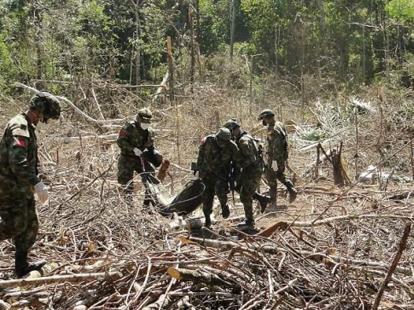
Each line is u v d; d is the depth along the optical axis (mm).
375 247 6980
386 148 15148
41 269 5801
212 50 44250
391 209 8617
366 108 18016
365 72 37031
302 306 4996
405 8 25656
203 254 5750
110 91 20391
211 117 17344
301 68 34750
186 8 36969
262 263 5504
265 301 4887
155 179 9531
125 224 7129
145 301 4699
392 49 37219
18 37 25969
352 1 39906
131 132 9594
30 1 27172
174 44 33562
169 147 16094
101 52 26859
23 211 5609
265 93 25406
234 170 8867
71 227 7152
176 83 23547
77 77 20859
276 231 6809
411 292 5230
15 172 5363
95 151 13703
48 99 5652
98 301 4953
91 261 5969
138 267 5051
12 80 24219
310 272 5531
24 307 4863
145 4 32000
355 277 5500
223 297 5133
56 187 9242
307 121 20703
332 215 8953
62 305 4922
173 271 4934
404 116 16656
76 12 27078
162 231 6969
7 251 6684
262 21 41844
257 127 15984
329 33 39531
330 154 13609
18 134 5422
